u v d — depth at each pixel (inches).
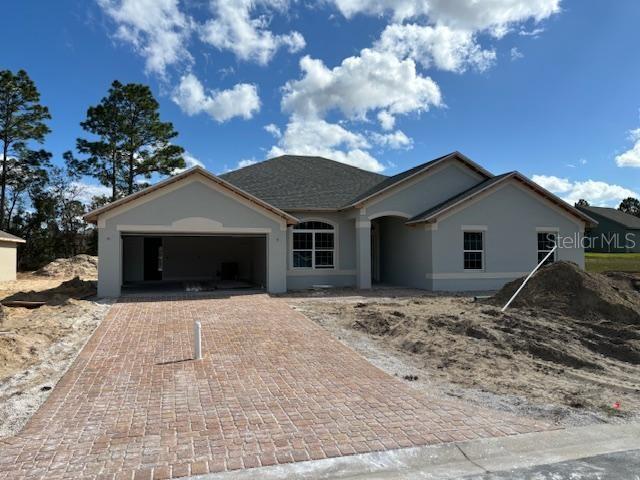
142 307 574.9
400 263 882.1
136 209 681.0
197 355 343.0
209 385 284.7
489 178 866.8
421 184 836.6
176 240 991.6
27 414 238.2
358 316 496.7
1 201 1550.2
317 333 430.3
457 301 616.7
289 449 199.0
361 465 186.7
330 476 178.7
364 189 921.5
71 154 1510.8
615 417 241.0
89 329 444.8
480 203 800.9
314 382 292.4
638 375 325.4
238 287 808.9
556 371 328.8
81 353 358.3
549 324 436.1
